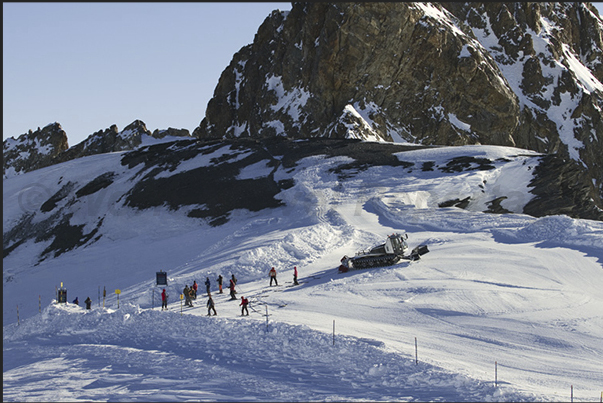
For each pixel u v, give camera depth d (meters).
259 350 21.92
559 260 33.34
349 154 79.06
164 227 66.31
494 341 22.41
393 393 16.78
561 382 18.11
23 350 27.16
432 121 110.81
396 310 26.86
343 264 36.12
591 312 25.52
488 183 60.31
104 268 56.41
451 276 31.58
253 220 59.28
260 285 36.41
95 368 22.03
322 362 19.97
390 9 110.38
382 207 54.09
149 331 26.88
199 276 40.50
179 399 17.38
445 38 113.06
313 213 55.47
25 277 60.19
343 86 112.69
